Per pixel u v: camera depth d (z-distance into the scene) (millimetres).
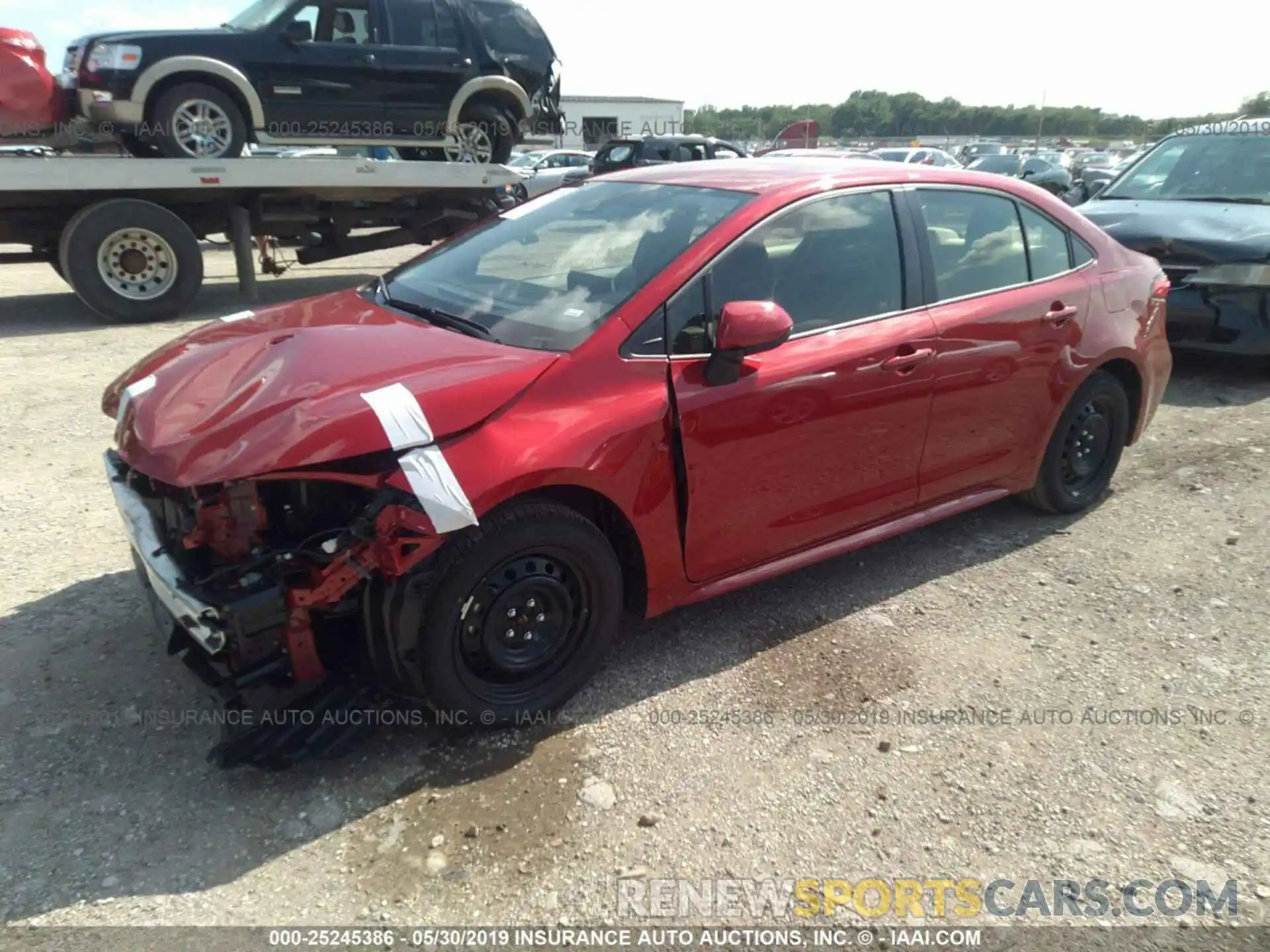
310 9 10047
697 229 3354
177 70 9375
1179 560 4309
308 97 10234
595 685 3277
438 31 10898
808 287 3477
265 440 2523
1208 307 6742
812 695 3252
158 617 2988
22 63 9203
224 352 3021
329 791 2740
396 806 2686
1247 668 3471
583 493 2990
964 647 3574
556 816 2666
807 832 2637
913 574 4160
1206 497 5016
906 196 3824
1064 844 2621
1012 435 4199
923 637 3641
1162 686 3352
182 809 2652
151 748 2887
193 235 9383
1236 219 6887
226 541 2627
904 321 3682
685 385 3107
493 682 2938
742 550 3408
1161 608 3887
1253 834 2668
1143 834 2660
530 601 2918
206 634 2547
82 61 9258
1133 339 4566
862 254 3637
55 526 4383
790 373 3311
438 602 2693
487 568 2760
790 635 3629
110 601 3715
